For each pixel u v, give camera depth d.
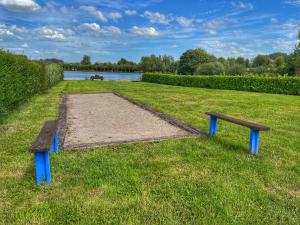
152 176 3.64
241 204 2.96
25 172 3.73
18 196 3.08
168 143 5.12
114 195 3.12
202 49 57.66
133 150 4.72
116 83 26.50
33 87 12.23
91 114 8.56
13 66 8.14
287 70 31.89
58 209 2.81
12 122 6.88
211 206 2.91
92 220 2.64
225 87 20.30
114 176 3.61
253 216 2.74
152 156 4.43
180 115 8.22
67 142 5.28
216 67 39.75
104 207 2.87
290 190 3.33
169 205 2.92
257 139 4.54
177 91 17.14
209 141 5.30
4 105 7.14
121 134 5.97
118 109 9.59
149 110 9.25
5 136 5.53
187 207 2.90
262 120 7.55
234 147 4.94
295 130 6.38
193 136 5.68
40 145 3.28
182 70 57.84
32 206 2.86
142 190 3.24
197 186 3.38
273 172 3.85
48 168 3.34
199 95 14.46
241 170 3.89
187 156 4.43
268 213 2.81
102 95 14.44
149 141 5.27
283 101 11.95
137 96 13.84
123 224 2.59
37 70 13.39
